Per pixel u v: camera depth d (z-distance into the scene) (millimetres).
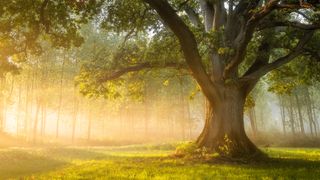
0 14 15867
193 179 12938
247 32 19594
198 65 20938
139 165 18844
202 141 22828
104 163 21047
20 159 25250
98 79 24906
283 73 28656
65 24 17719
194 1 27312
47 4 17062
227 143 21828
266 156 22516
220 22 24141
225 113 22641
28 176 15750
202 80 21828
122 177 13875
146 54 25062
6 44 16672
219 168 16703
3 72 16656
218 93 22703
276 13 21500
